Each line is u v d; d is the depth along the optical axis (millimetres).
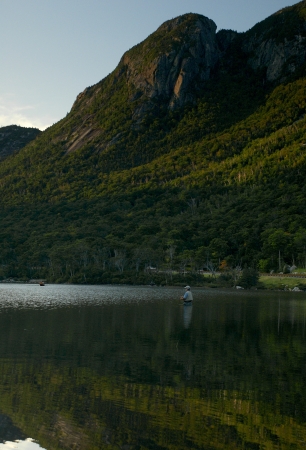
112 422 20625
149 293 106000
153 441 19000
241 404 22969
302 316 58062
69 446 18500
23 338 38062
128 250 171250
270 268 152500
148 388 25031
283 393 24625
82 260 173625
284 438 19391
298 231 163125
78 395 23781
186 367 29297
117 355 32250
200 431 19906
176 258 160750
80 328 44281
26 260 182250
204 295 101000
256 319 54062
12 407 22016
